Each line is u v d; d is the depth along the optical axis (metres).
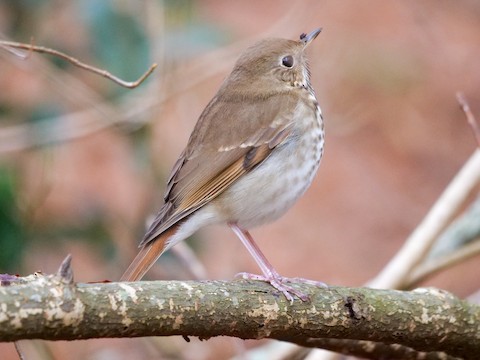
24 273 11.16
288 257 17.00
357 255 17.19
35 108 11.85
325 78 17.36
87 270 13.55
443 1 20.94
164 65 11.55
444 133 19.11
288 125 8.95
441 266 10.72
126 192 15.53
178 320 6.60
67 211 12.47
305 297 7.18
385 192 18.27
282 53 9.40
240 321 6.91
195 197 8.75
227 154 8.86
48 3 11.55
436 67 19.56
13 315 5.96
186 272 11.98
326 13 19.86
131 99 11.80
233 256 15.13
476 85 19.70
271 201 8.90
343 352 8.28
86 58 11.73
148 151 11.93
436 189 18.36
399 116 19.06
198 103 15.56
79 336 6.26
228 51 12.65
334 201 18.12
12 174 11.09
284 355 10.54
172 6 11.73
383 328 7.41
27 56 8.72
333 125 16.84
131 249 12.18
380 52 18.78
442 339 7.60
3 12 11.53
